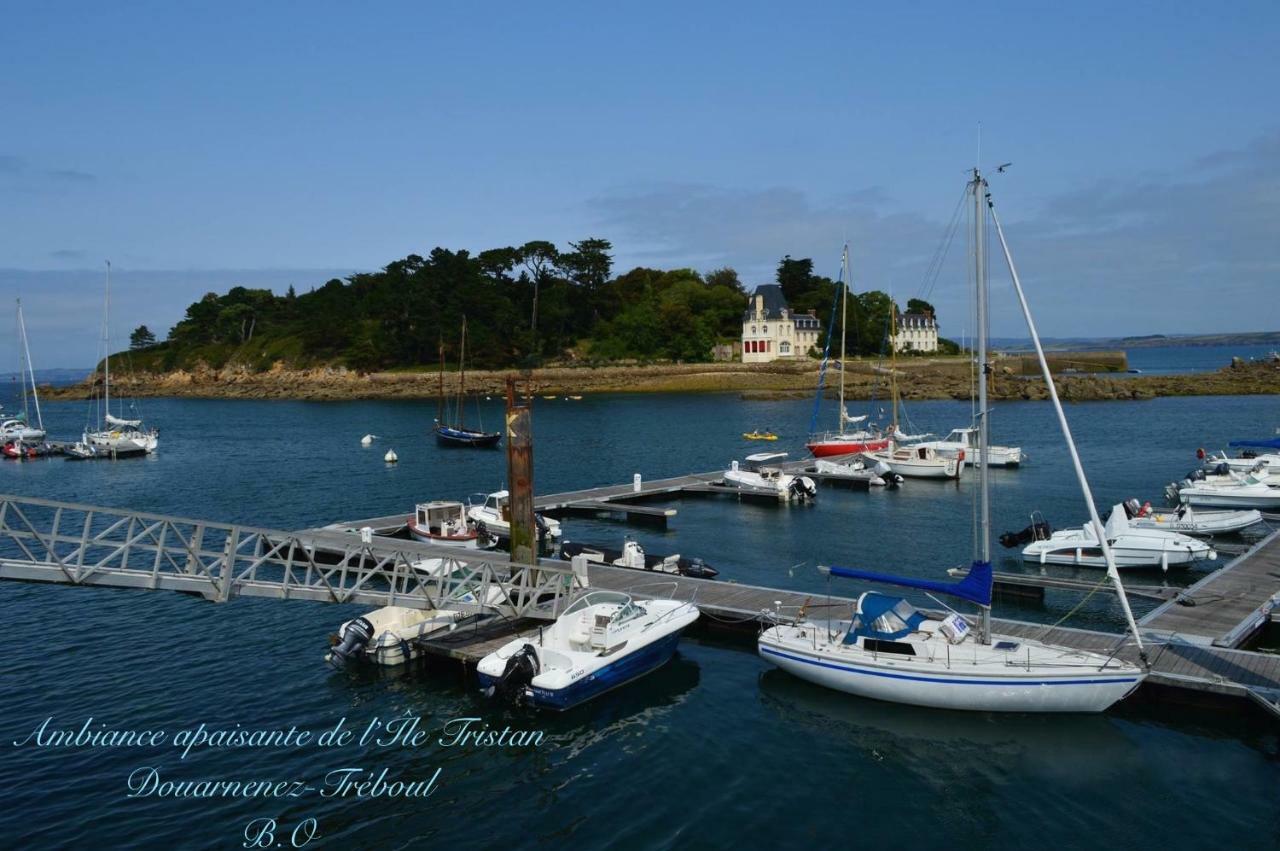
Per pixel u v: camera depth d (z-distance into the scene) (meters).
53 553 18.14
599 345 169.25
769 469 53.19
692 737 19.72
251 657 24.69
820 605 26.86
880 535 40.47
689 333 168.88
